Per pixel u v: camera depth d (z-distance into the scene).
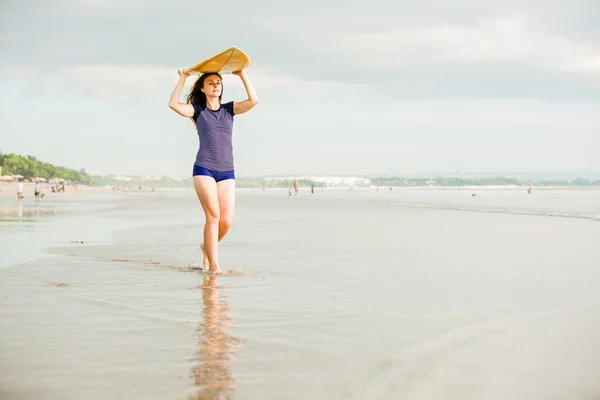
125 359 3.56
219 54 7.04
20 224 16.81
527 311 5.00
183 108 7.27
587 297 5.68
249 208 34.00
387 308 5.11
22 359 3.55
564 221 19.78
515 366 3.47
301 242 11.70
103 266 7.72
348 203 45.16
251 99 7.48
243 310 5.00
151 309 5.01
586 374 3.33
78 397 2.92
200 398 2.92
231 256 9.20
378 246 10.86
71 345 3.87
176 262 8.27
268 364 3.48
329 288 6.14
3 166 181.38
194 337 4.09
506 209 31.22
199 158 7.36
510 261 8.53
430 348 3.83
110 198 61.78
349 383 3.16
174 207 34.72
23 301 5.33
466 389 3.08
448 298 5.59
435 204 41.38
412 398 2.94
